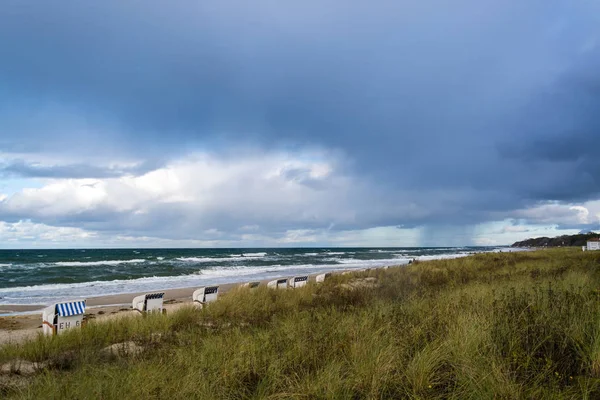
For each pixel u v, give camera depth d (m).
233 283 27.95
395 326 5.45
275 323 7.86
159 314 10.24
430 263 26.77
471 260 27.20
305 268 45.28
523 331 4.54
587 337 4.29
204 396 3.84
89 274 36.56
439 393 3.58
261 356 5.00
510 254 36.00
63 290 24.53
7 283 28.95
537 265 18.53
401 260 63.12
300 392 3.77
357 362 4.30
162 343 7.06
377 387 3.64
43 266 47.59
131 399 3.85
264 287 14.91
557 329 4.45
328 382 3.78
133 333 8.49
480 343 4.36
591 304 5.24
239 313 10.52
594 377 3.53
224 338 6.55
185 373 4.54
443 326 5.12
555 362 3.91
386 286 12.85
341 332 5.62
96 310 15.89
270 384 4.16
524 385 3.46
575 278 9.18
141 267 46.44
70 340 7.69
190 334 7.46
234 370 4.50
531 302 5.57
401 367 4.08
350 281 18.06
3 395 4.49
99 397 3.91
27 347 7.25
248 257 77.31
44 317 8.98
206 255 88.62
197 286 26.05
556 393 3.25
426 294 8.88
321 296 12.34
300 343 5.30
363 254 97.81
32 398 4.07
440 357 4.12
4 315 15.44
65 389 4.16
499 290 7.91
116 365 5.28
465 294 7.59
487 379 3.47
